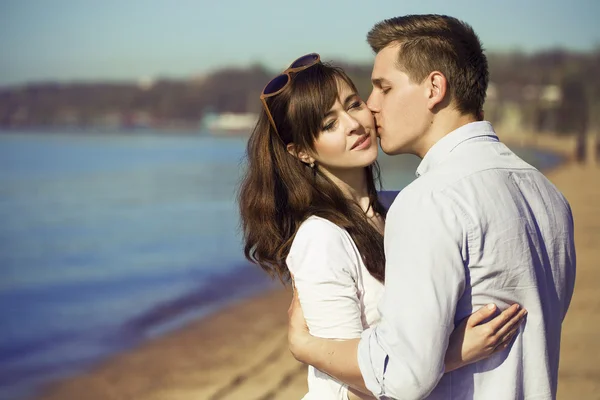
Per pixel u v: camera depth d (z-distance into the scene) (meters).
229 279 13.95
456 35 2.14
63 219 29.19
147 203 34.22
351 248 2.26
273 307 10.57
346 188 2.53
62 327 10.91
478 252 1.89
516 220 1.95
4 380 8.02
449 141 2.09
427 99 2.15
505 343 1.94
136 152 99.19
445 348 1.84
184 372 7.33
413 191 1.95
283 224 2.49
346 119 2.39
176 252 19.02
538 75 148.12
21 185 45.75
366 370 1.93
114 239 22.53
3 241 23.17
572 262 2.16
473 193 1.93
